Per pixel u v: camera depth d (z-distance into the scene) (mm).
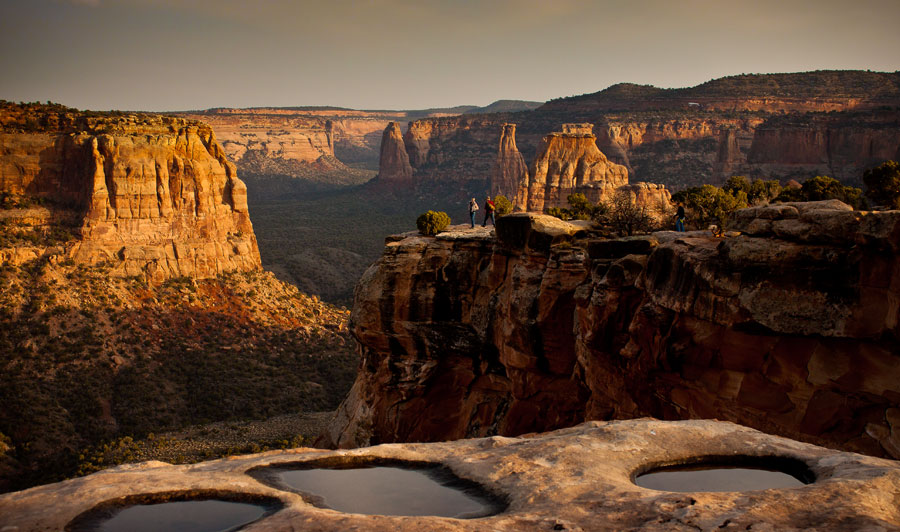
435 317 39469
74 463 68625
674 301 23953
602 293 28297
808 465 9617
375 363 42875
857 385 20094
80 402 81438
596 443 10250
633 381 27188
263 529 6973
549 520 7238
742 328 21625
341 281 195000
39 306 94625
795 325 20562
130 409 82625
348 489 9062
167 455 67875
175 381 92000
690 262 23391
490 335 37531
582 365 31031
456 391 40562
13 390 79500
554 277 32312
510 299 34562
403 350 40375
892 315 18906
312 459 9914
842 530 6656
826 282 20219
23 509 7703
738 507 7270
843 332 19828
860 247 19500
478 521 7195
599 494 8031
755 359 22000
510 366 35281
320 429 76312
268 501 8289
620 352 27266
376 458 10141
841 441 20531
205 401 87625
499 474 9125
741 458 10125
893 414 19562
